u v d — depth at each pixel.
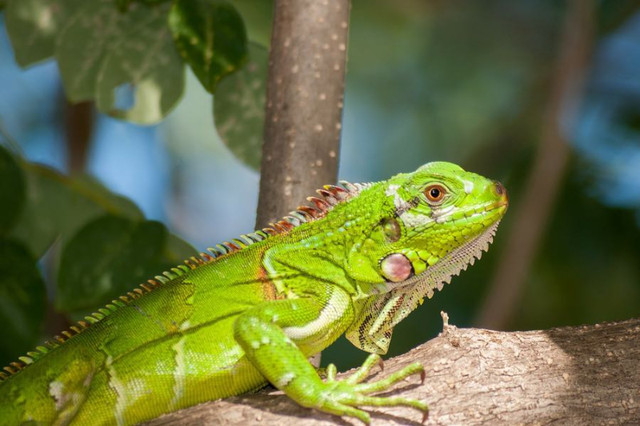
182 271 6.85
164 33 8.94
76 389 6.37
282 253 6.77
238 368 6.38
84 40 8.86
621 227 12.67
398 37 16.44
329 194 6.99
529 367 6.19
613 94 14.05
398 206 6.68
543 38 15.54
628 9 13.60
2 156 8.84
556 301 13.02
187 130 17.56
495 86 15.92
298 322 6.37
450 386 6.05
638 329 6.47
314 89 7.73
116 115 8.76
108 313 6.72
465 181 6.70
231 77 8.92
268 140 7.76
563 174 12.57
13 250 8.78
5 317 8.77
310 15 7.84
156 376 6.39
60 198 9.62
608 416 5.95
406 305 6.96
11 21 9.05
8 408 6.28
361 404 5.82
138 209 9.88
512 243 11.34
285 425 5.85
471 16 15.81
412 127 16.41
